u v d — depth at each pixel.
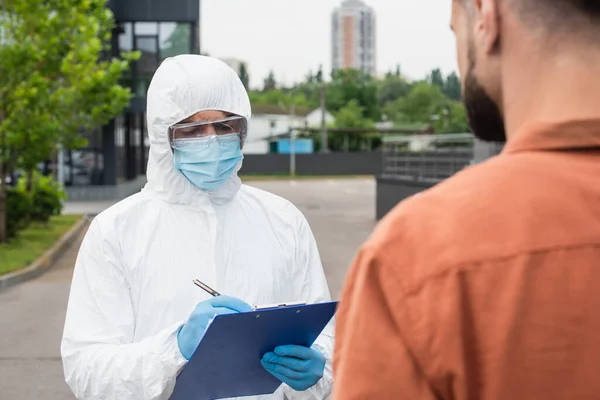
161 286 2.61
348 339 1.11
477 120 1.25
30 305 10.31
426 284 1.04
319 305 2.26
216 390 2.42
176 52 29.44
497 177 1.08
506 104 1.17
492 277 1.01
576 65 1.09
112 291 2.55
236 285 2.68
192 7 28.98
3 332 8.64
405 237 1.08
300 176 65.00
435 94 114.69
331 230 20.03
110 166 28.91
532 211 1.04
